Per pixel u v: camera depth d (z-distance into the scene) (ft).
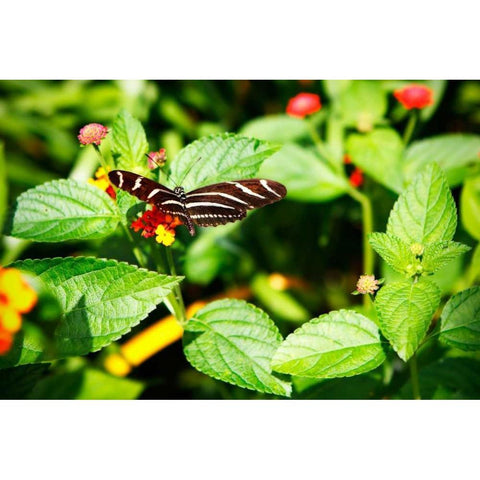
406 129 2.67
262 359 1.98
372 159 2.32
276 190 2.01
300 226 2.68
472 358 2.19
